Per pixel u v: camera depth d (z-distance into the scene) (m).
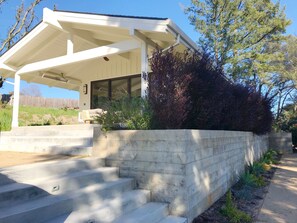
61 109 23.00
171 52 5.59
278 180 8.13
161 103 4.95
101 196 3.91
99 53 8.09
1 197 3.05
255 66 18.09
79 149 5.70
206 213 4.73
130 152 4.80
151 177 4.53
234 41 17.89
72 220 3.12
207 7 18.89
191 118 5.54
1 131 10.66
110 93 11.83
